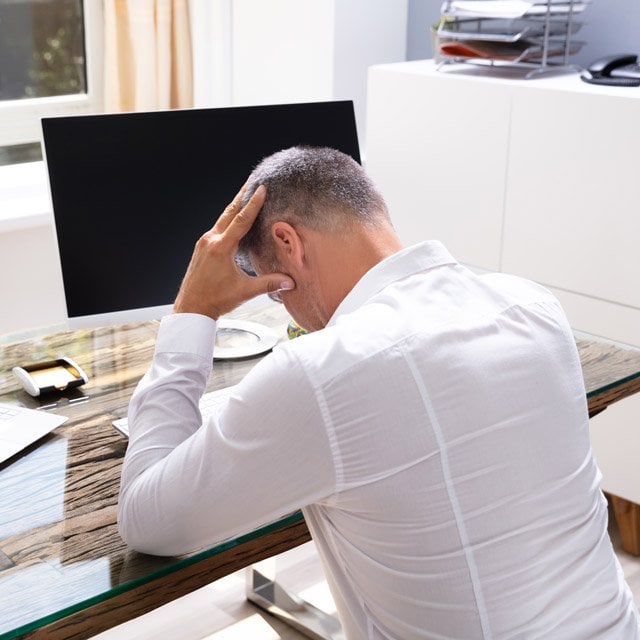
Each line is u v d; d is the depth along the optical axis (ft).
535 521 3.67
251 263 4.52
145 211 6.10
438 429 3.53
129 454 4.13
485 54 8.70
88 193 5.91
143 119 6.02
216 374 6.01
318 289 4.11
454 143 8.79
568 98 7.90
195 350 4.42
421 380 3.54
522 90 8.17
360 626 4.08
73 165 5.85
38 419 5.28
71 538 4.27
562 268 8.32
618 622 3.92
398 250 4.07
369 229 4.01
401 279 3.91
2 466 4.90
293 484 3.60
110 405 5.57
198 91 11.02
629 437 8.35
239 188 6.40
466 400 3.58
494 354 3.70
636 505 8.48
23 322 10.03
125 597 3.94
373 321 3.66
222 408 3.77
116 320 6.12
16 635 3.67
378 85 9.23
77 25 10.75
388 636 3.98
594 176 7.92
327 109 6.63
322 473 3.55
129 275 6.11
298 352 3.56
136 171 6.04
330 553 4.13
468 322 3.75
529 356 3.78
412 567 3.66
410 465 3.52
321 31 9.98
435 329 3.66
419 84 8.89
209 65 10.95
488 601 3.61
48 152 5.78
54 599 3.83
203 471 3.71
